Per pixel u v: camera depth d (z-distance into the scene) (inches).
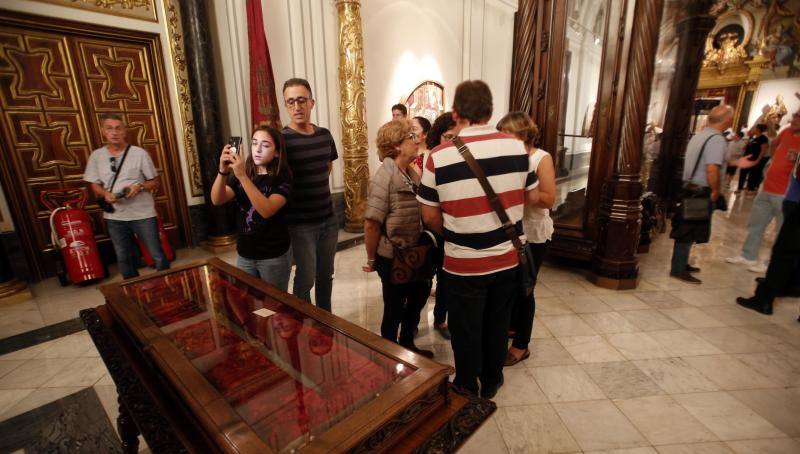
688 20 205.8
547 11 134.3
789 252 105.7
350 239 189.2
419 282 79.6
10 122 131.0
